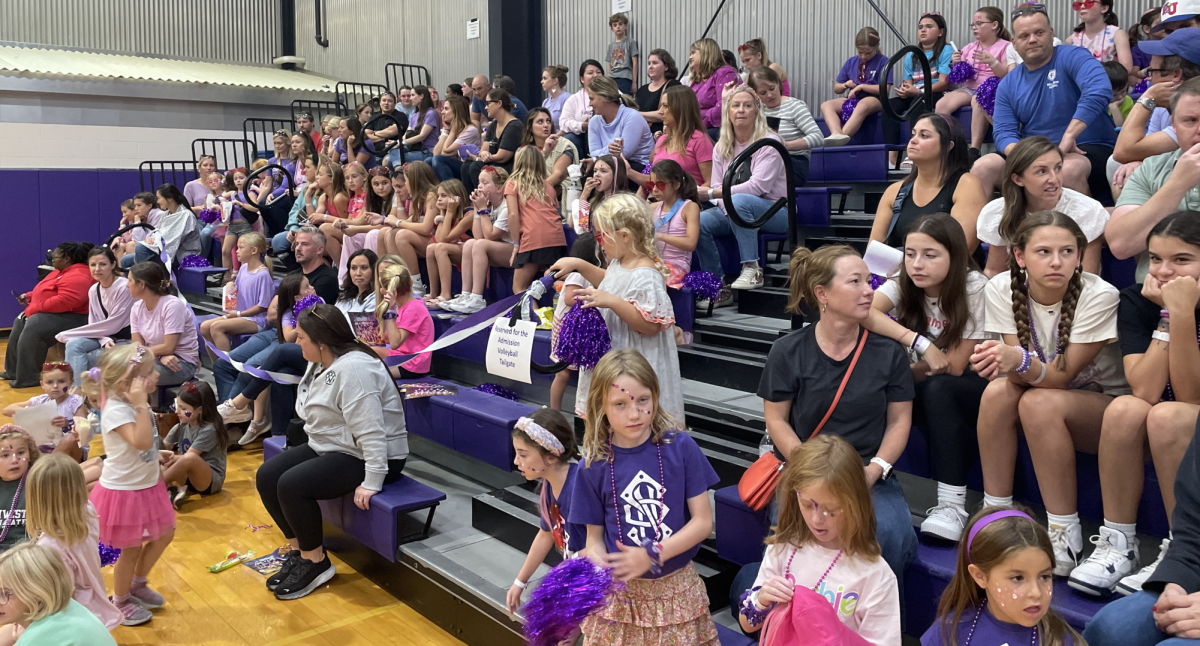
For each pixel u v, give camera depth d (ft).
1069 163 12.83
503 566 11.37
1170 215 7.48
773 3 26.96
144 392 11.54
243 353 18.95
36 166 36.88
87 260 25.66
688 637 8.02
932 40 20.53
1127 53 17.19
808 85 26.43
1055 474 8.11
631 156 19.74
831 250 8.60
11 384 24.99
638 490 7.83
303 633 11.19
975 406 8.84
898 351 8.64
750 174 16.24
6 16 41.34
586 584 6.89
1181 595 6.53
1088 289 8.10
